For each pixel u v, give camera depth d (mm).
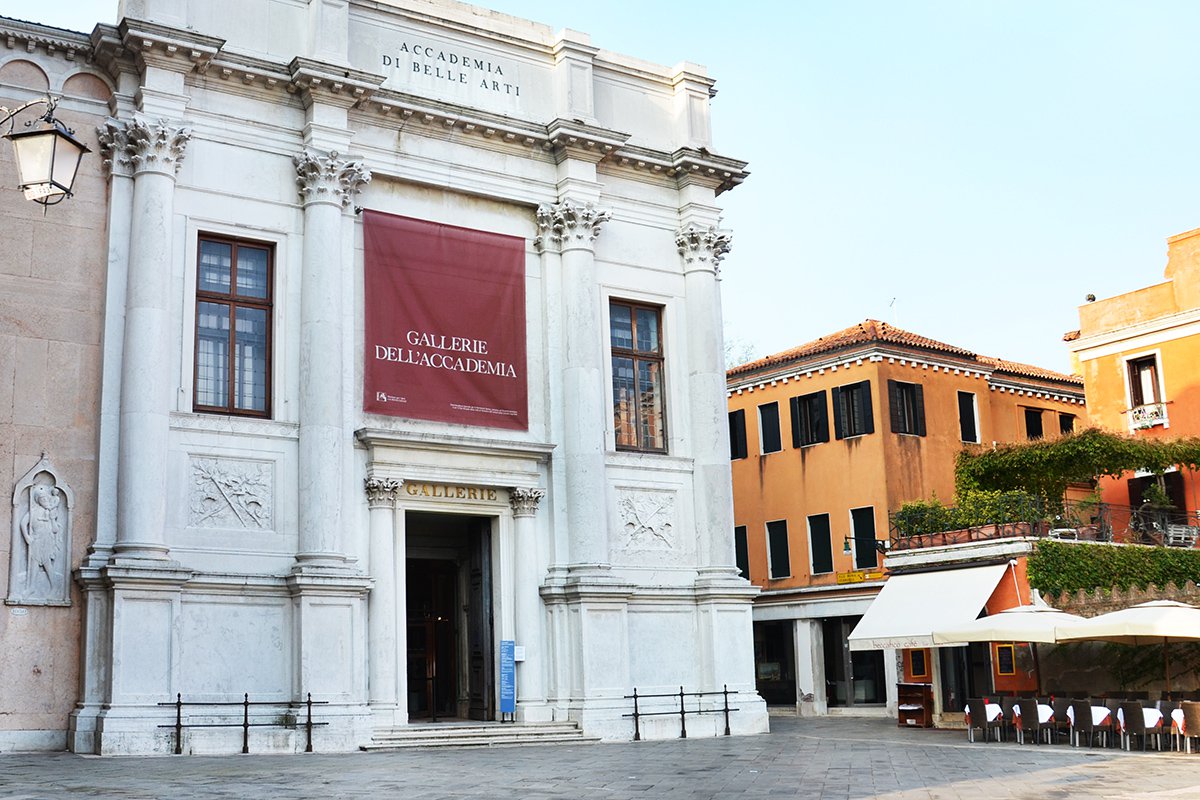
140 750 21812
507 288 28875
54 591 22859
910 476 40500
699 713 28703
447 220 28359
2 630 22312
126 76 24875
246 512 24578
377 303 26875
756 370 44469
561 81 30188
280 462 25109
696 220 31734
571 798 15031
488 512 27688
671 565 29781
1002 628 25750
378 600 25453
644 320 31203
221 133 25609
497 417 28062
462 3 29422
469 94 29078
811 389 42781
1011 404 44688
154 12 24828
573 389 28672
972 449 42562
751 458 44594
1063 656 30219
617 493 29391
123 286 24156
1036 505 33000
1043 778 17578
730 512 30500
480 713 27828
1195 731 22141
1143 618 24125
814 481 42125
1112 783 16859
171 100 24812
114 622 22250
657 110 32281
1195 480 38906
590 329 29094
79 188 24406
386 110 27297
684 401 31031
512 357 28594
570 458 28453
